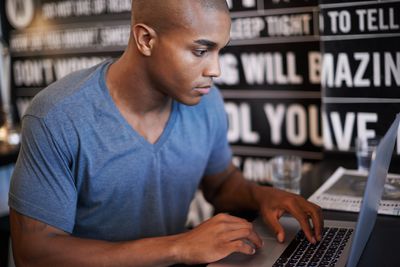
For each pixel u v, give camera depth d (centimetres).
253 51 208
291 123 206
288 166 158
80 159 125
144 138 132
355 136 177
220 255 104
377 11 165
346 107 177
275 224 122
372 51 168
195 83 116
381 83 169
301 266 104
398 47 164
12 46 276
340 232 120
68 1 252
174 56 113
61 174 122
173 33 112
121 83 128
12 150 240
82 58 254
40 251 114
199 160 145
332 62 176
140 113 131
